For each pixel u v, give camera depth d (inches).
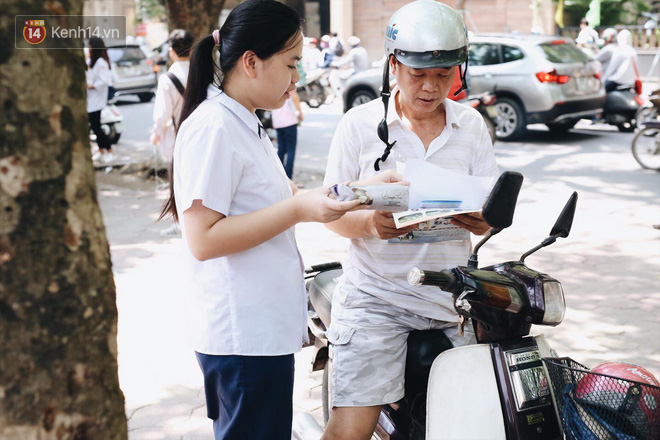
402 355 95.7
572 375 76.5
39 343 49.3
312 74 636.1
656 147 362.0
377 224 87.0
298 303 86.2
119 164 399.2
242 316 81.7
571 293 204.2
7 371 48.8
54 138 48.4
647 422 72.2
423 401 96.0
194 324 84.5
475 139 97.2
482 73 454.0
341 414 95.8
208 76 83.2
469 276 81.0
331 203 75.3
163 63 746.8
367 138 95.6
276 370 83.8
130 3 984.3
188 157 78.7
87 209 51.0
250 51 79.3
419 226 87.0
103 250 52.9
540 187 333.1
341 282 101.4
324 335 112.0
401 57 88.3
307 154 431.5
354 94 526.0
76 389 51.3
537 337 86.0
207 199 77.2
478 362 84.8
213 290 82.3
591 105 451.8
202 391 154.5
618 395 73.4
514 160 395.9
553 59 440.1
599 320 184.9
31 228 48.1
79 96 50.3
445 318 95.7
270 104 83.0
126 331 183.6
